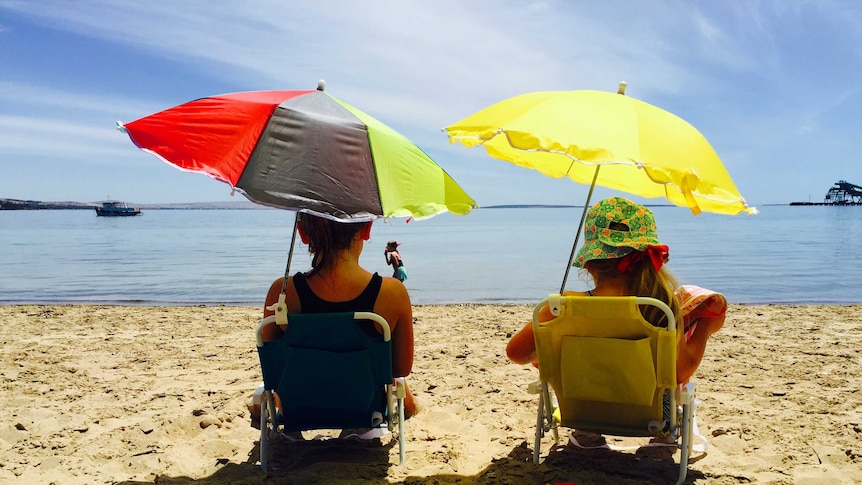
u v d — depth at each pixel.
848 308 9.38
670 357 2.75
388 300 3.01
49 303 11.73
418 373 5.37
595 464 3.31
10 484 3.05
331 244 2.92
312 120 2.77
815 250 26.05
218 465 3.27
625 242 2.84
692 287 3.09
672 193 3.54
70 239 44.69
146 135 2.57
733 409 4.24
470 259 24.11
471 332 7.34
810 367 5.43
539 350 2.97
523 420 4.11
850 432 3.77
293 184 2.53
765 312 8.91
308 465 3.30
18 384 4.94
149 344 6.67
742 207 2.81
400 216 2.64
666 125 2.84
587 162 2.46
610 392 2.92
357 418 3.08
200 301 12.09
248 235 51.62
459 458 3.38
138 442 3.63
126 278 16.84
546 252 28.52
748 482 3.07
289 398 2.98
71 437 3.73
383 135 2.92
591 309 2.74
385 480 3.06
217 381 5.09
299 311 2.96
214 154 2.58
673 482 3.07
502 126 2.69
